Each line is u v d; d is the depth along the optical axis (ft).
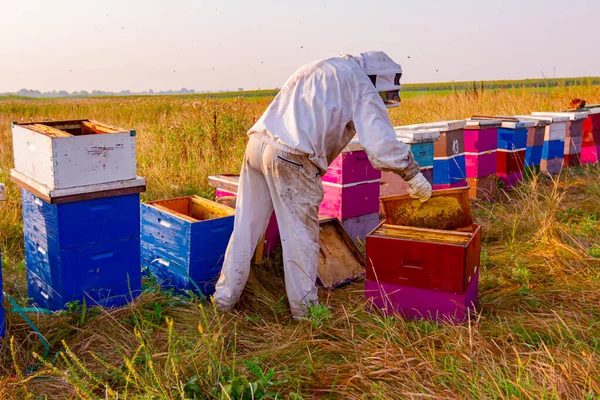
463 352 10.99
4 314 11.57
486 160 24.02
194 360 10.46
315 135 12.64
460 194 13.93
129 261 13.53
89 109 61.00
